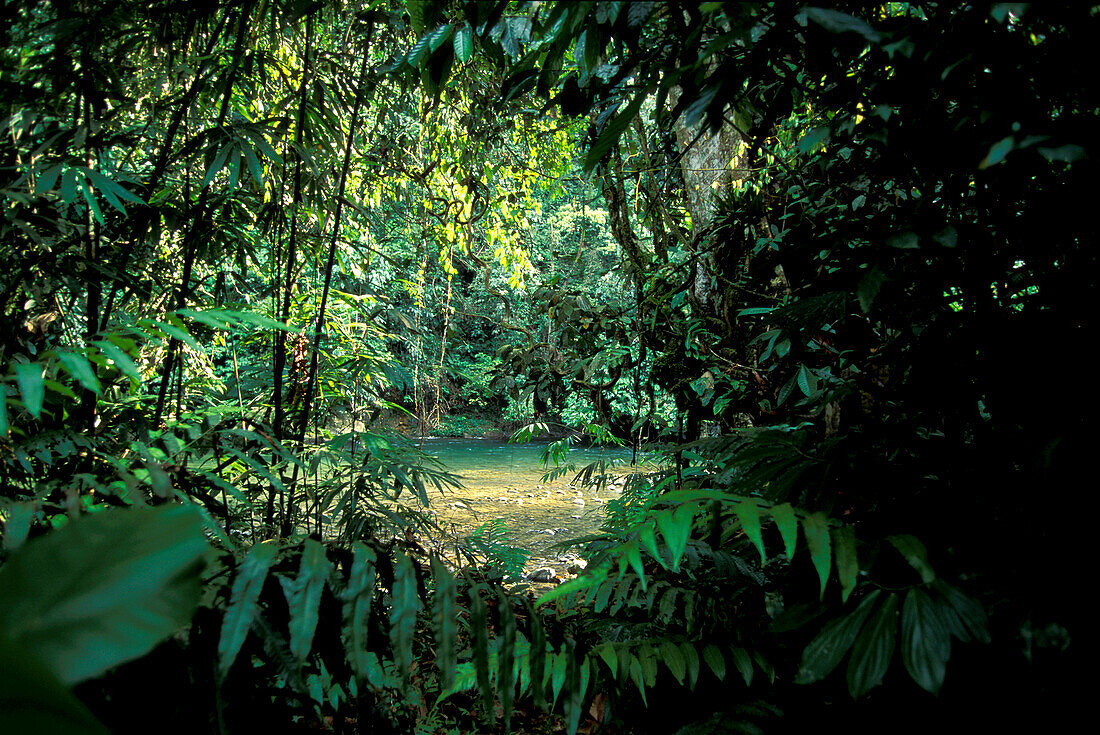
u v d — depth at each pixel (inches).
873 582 31.8
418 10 36.0
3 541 28.7
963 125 28.6
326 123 68.1
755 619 45.8
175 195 60.1
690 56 31.9
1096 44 23.9
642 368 100.0
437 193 118.1
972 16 25.5
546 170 140.8
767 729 40.1
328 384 80.0
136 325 33.5
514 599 43.1
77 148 42.6
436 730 54.6
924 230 29.7
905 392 37.4
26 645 11.2
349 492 62.6
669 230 108.7
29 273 42.6
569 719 37.0
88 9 48.1
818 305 37.8
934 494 35.3
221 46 70.7
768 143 84.6
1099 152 22.2
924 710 32.5
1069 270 30.1
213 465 54.3
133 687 27.1
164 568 12.6
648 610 57.9
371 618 36.2
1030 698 28.4
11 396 31.0
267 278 82.5
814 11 25.3
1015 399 31.0
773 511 32.1
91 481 32.9
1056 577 28.7
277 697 35.9
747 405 83.0
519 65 40.1
